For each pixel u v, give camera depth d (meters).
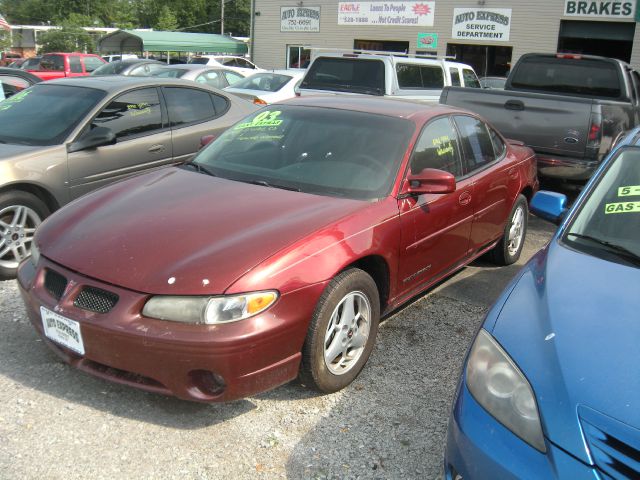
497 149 5.23
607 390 1.96
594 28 20.53
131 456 2.79
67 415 3.04
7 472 2.64
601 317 2.28
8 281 4.77
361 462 2.83
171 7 64.81
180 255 2.96
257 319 2.80
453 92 7.79
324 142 4.11
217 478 2.68
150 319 2.78
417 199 3.87
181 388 2.79
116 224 3.30
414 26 23.12
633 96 8.97
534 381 2.07
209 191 3.68
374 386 3.46
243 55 31.12
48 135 5.32
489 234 5.00
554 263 2.74
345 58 10.75
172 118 6.22
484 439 2.05
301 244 3.06
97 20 60.19
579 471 1.84
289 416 3.14
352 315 3.35
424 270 4.09
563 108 6.96
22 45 59.44
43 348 3.66
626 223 2.96
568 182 7.29
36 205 4.95
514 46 21.52
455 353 3.91
